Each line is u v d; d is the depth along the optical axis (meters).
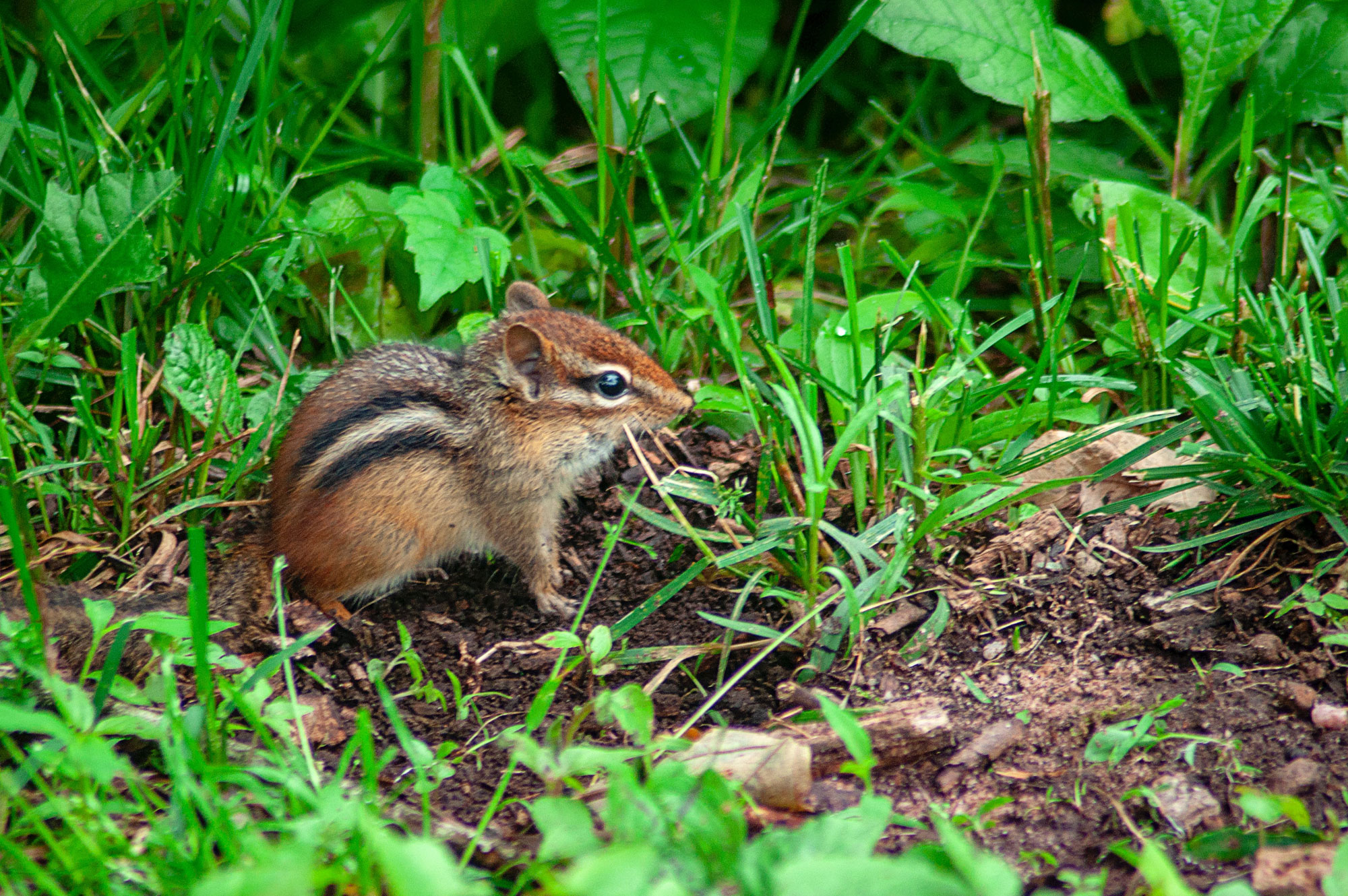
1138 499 9.21
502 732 8.61
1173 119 14.81
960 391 10.59
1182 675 8.34
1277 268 11.48
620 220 12.17
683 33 14.27
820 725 7.96
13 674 7.75
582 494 11.25
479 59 15.66
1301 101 12.64
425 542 10.28
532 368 10.31
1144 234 11.76
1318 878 6.21
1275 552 8.98
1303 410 9.20
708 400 10.75
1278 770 7.43
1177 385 10.36
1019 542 9.36
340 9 15.05
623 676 9.07
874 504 9.76
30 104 13.25
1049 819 7.35
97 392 11.30
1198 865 6.85
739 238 13.18
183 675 8.79
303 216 13.14
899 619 8.98
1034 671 8.59
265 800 6.80
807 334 10.14
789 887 4.84
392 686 9.23
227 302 11.88
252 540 10.16
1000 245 13.43
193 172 11.71
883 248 11.20
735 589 9.70
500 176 14.59
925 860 6.31
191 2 12.12
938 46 12.94
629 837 5.77
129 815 7.23
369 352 10.91
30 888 6.42
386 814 7.42
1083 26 16.55
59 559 9.96
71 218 10.02
